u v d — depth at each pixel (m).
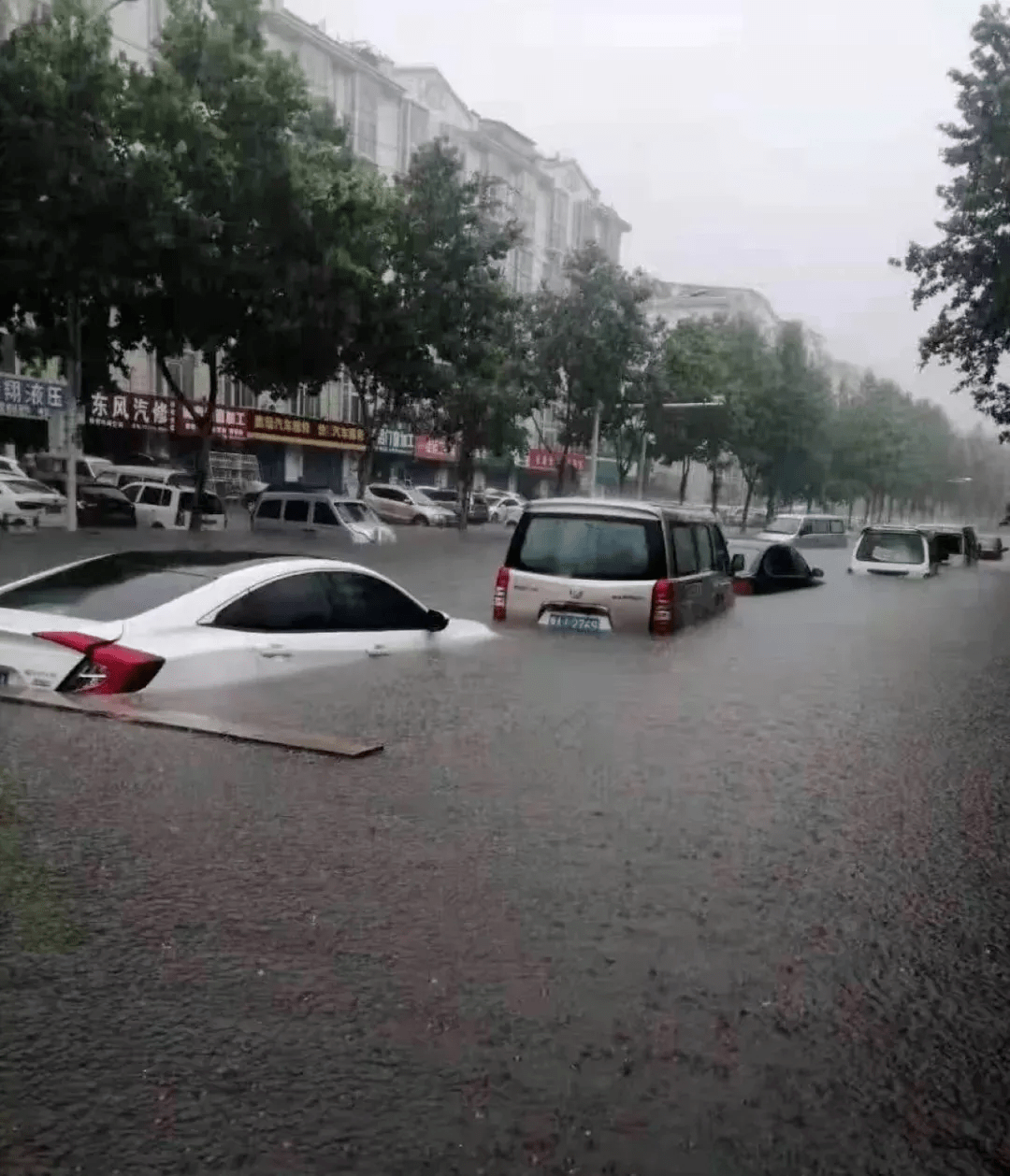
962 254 27.34
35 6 33.06
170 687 6.38
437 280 32.84
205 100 25.03
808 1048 2.92
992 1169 2.41
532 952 3.46
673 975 3.33
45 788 4.84
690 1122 2.55
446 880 4.04
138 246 23.44
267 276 25.09
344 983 3.17
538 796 5.21
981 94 25.80
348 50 51.09
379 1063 2.75
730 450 61.47
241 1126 2.46
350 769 5.48
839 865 4.46
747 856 4.50
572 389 46.78
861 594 19.34
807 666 10.05
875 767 6.28
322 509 29.53
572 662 9.23
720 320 65.25
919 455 101.81
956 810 5.38
